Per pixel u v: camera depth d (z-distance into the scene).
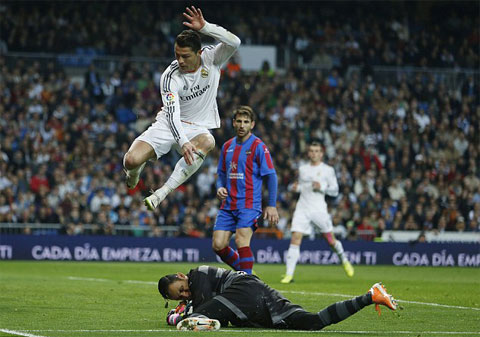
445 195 77.81
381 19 102.19
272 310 21.25
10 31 88.38
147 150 26.89
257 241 67.12
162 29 95.94
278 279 47.44
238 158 30.73
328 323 20.72
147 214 68.81
